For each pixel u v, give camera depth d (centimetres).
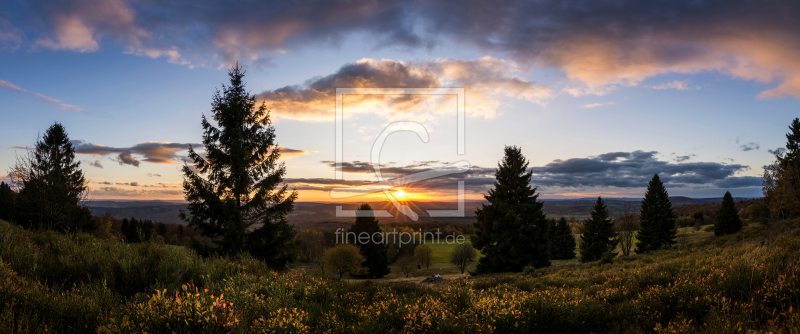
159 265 629
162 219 6738
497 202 3083
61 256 603
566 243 6144
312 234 5731
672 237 5019
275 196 1834
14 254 569
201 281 634
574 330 484
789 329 307
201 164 1798
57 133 3167
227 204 1664
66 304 382
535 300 528
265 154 1914
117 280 561
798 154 4228
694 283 615
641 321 480
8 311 308
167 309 321
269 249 1745
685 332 373
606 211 5206
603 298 706
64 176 3016
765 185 3869
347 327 502
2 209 3378
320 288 759
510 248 2939
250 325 389
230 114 1847
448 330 414
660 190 5134
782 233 1391
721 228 5066
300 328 398
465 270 5334
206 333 307
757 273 579
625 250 4975
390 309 545
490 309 463
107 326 305
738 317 388
